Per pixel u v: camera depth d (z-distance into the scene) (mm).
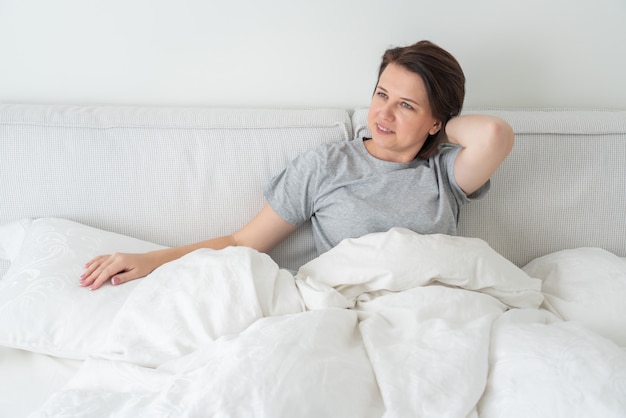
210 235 1389
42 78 1477
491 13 1502
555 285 1245
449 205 1266
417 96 1201
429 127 1258
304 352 865
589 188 1401
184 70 1500
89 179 1338
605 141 1402
